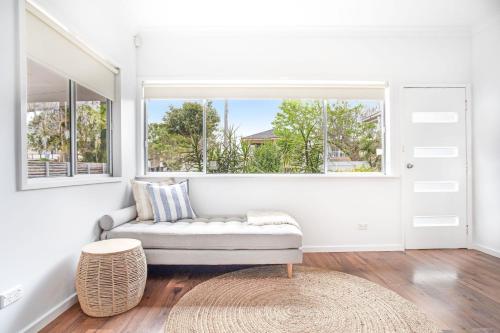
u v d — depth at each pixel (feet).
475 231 10.59
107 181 8.25
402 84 10.56
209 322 5.69
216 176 10.34
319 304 6.41
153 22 9.79
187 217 9.46
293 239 7.77
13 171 4.99
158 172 10.78
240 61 10.46
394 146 10.54
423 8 9.18
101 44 8.02
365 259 9.47
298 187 10.37
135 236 7.67
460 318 5.80
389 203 10.50
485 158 10.17
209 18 9.59
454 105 10.66
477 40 10.43
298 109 10.85
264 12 9.28
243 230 7.88
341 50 10.52
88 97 8.00
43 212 5.70
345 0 8.71
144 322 5.69
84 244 7.13
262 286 7.36
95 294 5.81
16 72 5.05
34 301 5.44
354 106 10.82
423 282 7.57
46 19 5.93
